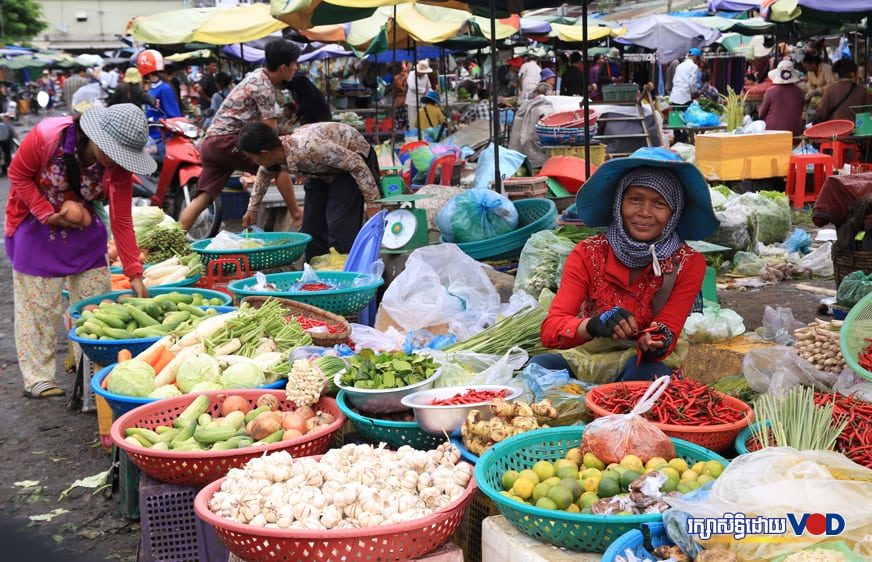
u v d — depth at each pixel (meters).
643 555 2.12
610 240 3.25
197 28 10.15
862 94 11.37
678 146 11.41
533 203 6.21
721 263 7.07
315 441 3.11
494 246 5.73
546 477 2.54
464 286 4.91
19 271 4.99
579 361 3.57
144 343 4.11
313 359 3.73
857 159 10.95
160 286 5.50
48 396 5.24
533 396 3.32
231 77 17.33
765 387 3.44
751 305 5.80
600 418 2.70
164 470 2.97
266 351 4.04
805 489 2.04
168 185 9.53
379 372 3.31
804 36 14.66
